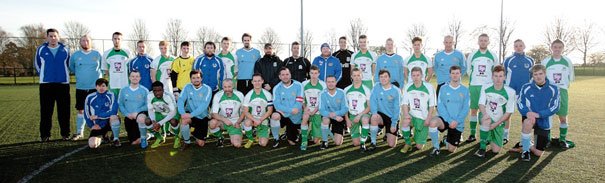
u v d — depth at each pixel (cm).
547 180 355
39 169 402
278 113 520
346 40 697
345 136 591
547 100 443
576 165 404
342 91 522
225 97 523
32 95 1400
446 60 609
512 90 464
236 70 668
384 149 494
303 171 390
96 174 383
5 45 2662
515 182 351
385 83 502
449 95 482
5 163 426
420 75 484
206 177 371
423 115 488
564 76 523
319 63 668
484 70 569
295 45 650
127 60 622
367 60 666
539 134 442
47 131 561
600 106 970
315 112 529
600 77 2911
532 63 569
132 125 525
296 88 534
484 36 570
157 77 638
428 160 433
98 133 516
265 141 517
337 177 369
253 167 407
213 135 574
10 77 2706
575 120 725
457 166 406
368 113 512
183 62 619
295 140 534
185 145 507
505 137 534
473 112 558
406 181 355
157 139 516
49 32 558
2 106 1026
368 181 355
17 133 618
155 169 400
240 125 520
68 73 578
